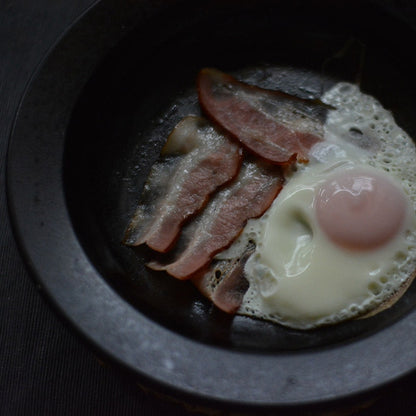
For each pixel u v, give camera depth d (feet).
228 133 1.39
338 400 1.13
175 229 1.34
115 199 1.40
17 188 1.26
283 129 1.38
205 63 1.46
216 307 1.32
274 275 1.30
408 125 1.40
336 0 1.38
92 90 1.34
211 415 1.30
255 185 1.36
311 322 1.28
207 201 1.36
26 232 1.24
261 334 1.29
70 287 1.21
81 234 1.26
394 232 1.30
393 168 1.36
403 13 1.35
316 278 1.29
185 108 1.45
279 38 1.46
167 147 1.40
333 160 1.36
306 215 1.32
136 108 1.44
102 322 1.19
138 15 1.36
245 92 1.41
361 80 1.43
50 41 1.53
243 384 1.15
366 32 1.41
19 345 1.36
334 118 1.40
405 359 1.15
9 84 1.51
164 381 1.15
